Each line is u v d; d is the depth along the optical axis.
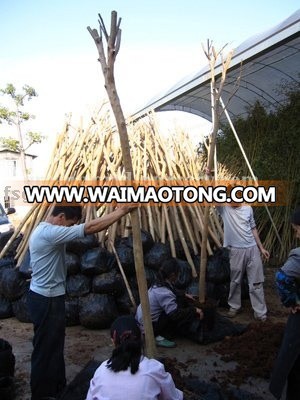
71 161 5.71
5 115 15.20
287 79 8.86
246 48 6.51
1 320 4.84
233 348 3.81
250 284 4.66
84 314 4.39
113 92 2.56
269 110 10.01
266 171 8.03
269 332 3.96
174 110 11.45
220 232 5.71
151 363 2.06
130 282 4.86
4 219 8.99
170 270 3.96
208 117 11.95
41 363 2.78
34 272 2.84
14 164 21.12
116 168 5.63
